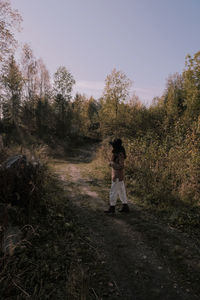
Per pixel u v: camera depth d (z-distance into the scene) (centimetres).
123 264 321
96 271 301
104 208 559
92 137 5044
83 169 1202
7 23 1082
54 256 322
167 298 254
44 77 4266
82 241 379
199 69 1111
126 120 2225
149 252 353
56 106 4341
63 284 269
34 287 259
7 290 243
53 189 674
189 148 781
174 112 1504
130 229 438
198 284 277
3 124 3375
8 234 331
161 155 847
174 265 318
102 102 2642
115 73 2464
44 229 393
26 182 446
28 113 3816
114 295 258
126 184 781
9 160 515
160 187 667
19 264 288
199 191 609
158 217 504
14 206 412
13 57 2669
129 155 995
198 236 407
